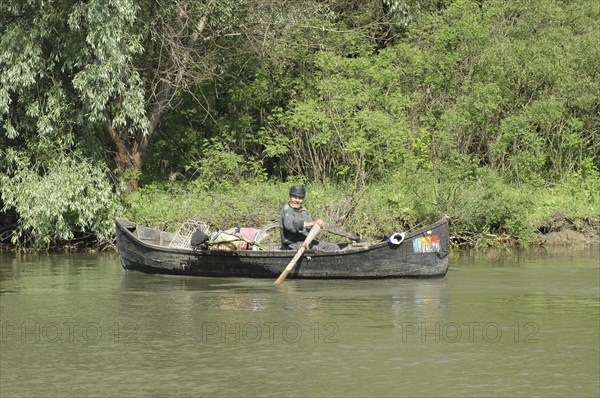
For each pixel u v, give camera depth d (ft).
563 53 177.27
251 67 180.75
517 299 101.09
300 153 178.29
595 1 184.96
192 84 174.09
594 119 179.22
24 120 150.92
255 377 71.00
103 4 140.26
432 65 176.45
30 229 155.94
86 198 147.43
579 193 170.50
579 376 71.15
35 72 143.54
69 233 146.51
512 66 173.88
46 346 80.89
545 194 169.58
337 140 171.94
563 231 159.94
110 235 153.38
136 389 68.28
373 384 69.21
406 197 154.92
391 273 114.11
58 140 148.87
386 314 92.84
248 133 184.03
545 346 79.92
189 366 74.13
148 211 154.51
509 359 75.87
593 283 111.96
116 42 142.00
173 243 127.85
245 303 99.04
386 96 172.86
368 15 188.03
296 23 174.19
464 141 176.96
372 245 113.19
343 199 149.79
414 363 74.74
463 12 176.76
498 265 128.67
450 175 157.07
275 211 148.46
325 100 174.50
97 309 96.53
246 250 115.96
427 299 101.04
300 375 71.46
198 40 170.40
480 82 173.99
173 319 90.99
